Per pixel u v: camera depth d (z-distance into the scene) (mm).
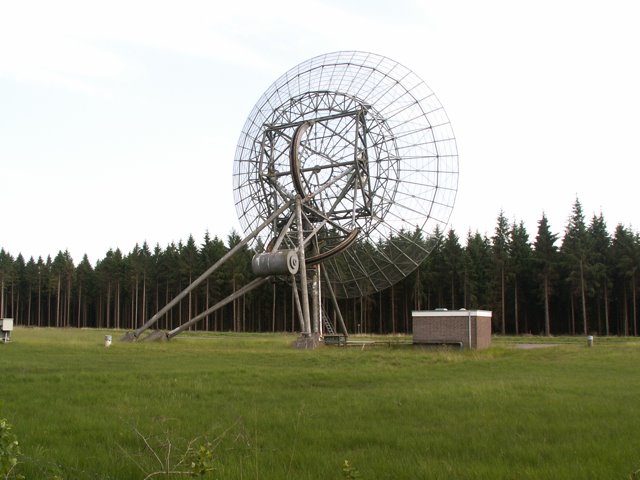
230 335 81125
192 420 15586
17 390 20891
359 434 13797
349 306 110688
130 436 13445
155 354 37031
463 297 102938
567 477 10047
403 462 11234
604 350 38500
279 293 112875
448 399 19016
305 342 44000
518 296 99625
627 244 92750
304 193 46562
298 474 10492
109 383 22812
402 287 106000
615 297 95688
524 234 101375
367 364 32031
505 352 39281
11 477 9359
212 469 8992
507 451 12039
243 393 20656
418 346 45062
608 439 13117
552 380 24703
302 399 19281
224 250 114188
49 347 39844
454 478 10109
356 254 48500
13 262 149500
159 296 131750
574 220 95750
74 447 12680
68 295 138375
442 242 103812
